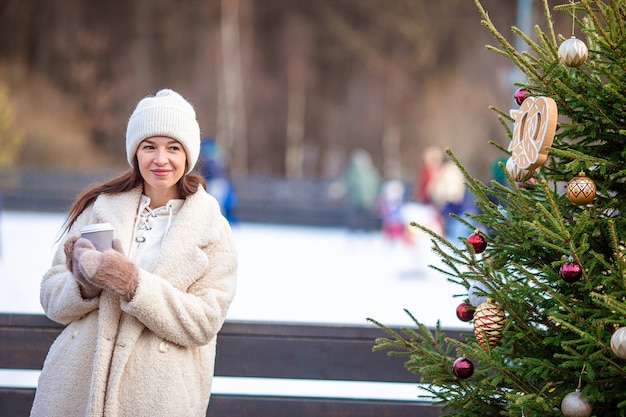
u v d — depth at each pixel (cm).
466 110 3609
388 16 4131
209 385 336
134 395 316
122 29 4209
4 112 2792
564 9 322
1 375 632
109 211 340
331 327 434
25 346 426
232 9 4281
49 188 2481
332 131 4353
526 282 323
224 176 1784
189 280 328
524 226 318
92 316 329
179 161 333
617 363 300
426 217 1582
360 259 1639
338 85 4391
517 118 321
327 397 434
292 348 434
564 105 318
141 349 321
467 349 327
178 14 4275
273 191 2595
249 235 2173
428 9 4009
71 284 325
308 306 1010
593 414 311
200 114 4234
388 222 1866
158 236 340
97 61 4106
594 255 292
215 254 338
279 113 4378
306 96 4394
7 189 2464
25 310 865
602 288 307
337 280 1287
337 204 2592
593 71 325
